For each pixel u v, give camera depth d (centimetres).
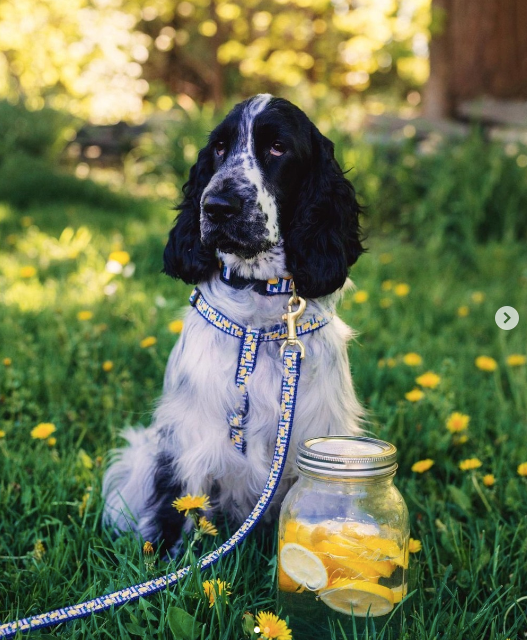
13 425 142
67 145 570
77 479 126
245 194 112
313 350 114
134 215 409
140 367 171
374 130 439
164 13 909
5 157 488
